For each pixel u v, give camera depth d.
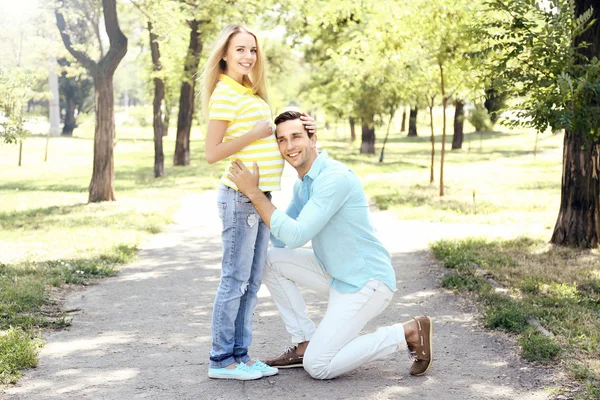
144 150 46.25
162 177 24.00
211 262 9.09
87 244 9.91
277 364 4.64
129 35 28.25
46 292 6.91
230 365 4.45
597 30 8.61
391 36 16.16
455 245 9.30
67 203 16.19
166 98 31.38
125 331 5.69
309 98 40.00
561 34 6.88
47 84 35.28
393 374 4.52
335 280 4.34
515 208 13.84
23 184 22.62
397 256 9.18
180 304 6.72
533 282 6.95
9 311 5.98
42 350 5.11
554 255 8.63
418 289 7.16
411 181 20.53
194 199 17.09
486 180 20.33
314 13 19.14
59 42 33.53
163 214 13.65
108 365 4.77
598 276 7.41
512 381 4.35
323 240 4.25
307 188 4.32
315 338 4.31
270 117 4.29
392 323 5.93
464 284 7.11
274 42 32.72
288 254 4.54
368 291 4.23
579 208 9.23
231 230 4.25
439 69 16.22
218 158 4.12
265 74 4.35
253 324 5.96
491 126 37.00
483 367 4.64
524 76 7.11
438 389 4.23
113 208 14.73
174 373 4.59
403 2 15.58
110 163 16.25
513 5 7.31
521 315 5.55
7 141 11.23
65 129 61.69
